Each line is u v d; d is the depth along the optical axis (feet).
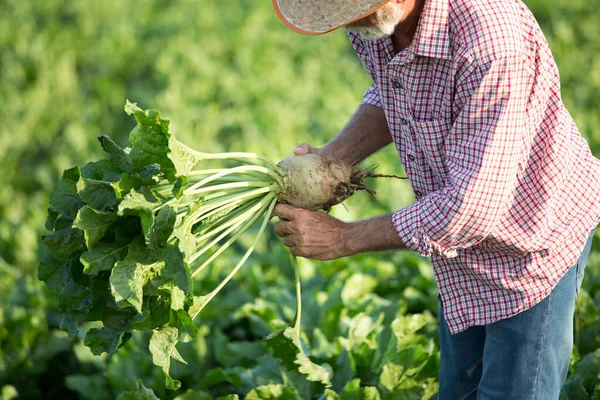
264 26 50.83
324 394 14.40
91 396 17.84
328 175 13.01
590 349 16.96
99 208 10.68
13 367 18.58
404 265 22.50
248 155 12.35
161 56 42.75
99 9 52.06
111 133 36.17
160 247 10.73
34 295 20.81
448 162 11.04
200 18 51.13
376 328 17.69
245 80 40.06
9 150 32.45
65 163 31.17
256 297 20.92
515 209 11.34
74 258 11.38
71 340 19.62
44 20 51.72
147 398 13.46
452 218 10.78
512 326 11.71
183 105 36.27
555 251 11.39
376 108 14.06
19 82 40.88
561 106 11.38
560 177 11.23
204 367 17.98
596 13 52.44
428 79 11.22
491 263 11.67
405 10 10.90
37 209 27.27
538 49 10.85
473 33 10.55
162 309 10.96
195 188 11.89
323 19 11.05
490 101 10.48
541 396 11.83
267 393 14.56
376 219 11.73
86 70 44.11
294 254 12.38
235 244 25.53
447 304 12.20
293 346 12.51
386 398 15.21
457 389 13.25
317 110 37.81
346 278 20.81
